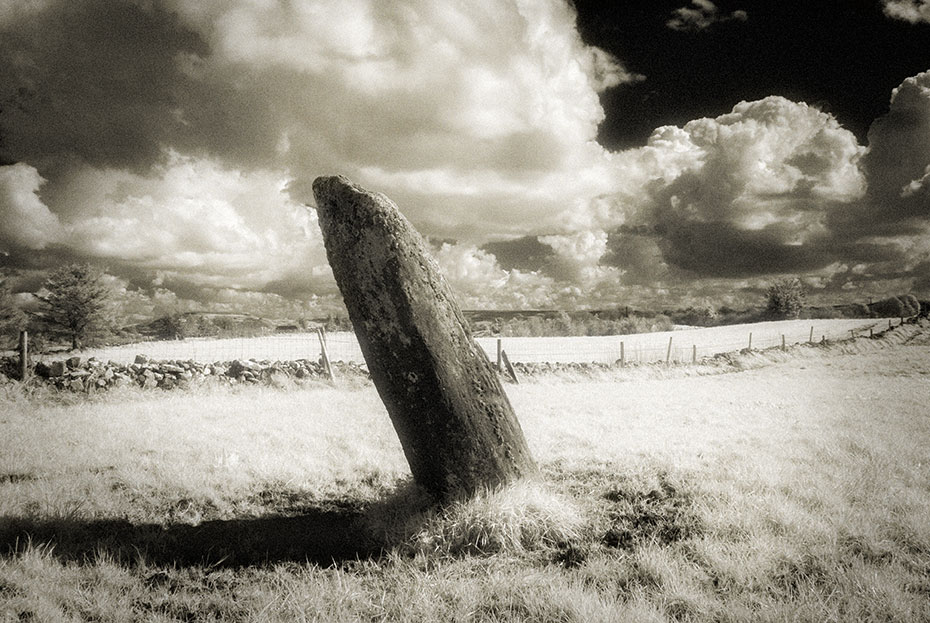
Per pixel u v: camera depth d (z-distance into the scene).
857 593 3.12
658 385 17.64
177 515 4.79
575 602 3.04
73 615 3.02
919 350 34.03
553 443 7.73
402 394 4.46
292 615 3.01
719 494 5.00
